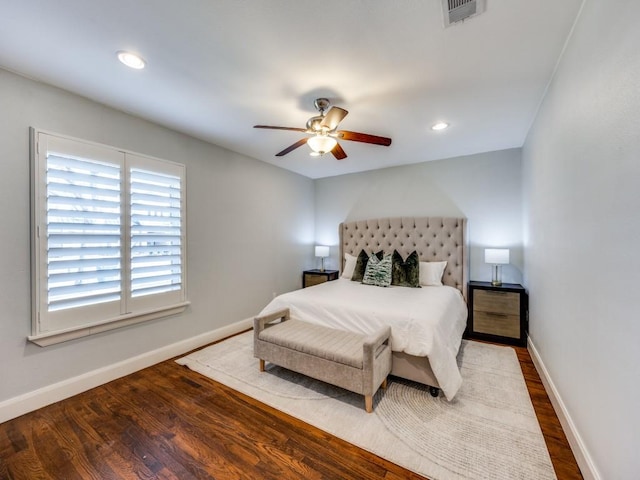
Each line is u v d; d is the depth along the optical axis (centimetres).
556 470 146
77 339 224
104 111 238
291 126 286
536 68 188
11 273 192
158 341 279
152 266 270
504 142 333
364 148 354
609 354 118
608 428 119
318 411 198
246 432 178
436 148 354
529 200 297
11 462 155
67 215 215
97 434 176
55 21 146
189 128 288
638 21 97
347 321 250
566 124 170
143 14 142
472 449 161
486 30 153
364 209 467
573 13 143
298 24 149
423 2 135
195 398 216
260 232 405
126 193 251
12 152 192
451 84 208
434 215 405
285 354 234
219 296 343
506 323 322
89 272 227
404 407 201
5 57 176
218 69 190
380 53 173
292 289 468
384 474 146
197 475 146
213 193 336
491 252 336
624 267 107
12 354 192
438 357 206
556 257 196
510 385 230
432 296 289
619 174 110
